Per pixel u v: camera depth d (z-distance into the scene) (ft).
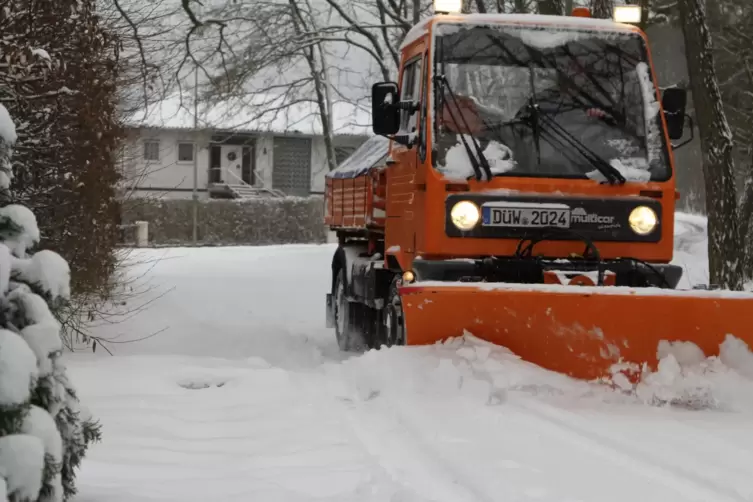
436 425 20.15
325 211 43.88
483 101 26.53
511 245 25.52
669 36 98.73
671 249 26.30
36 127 29.84
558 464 17.26
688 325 23.08
